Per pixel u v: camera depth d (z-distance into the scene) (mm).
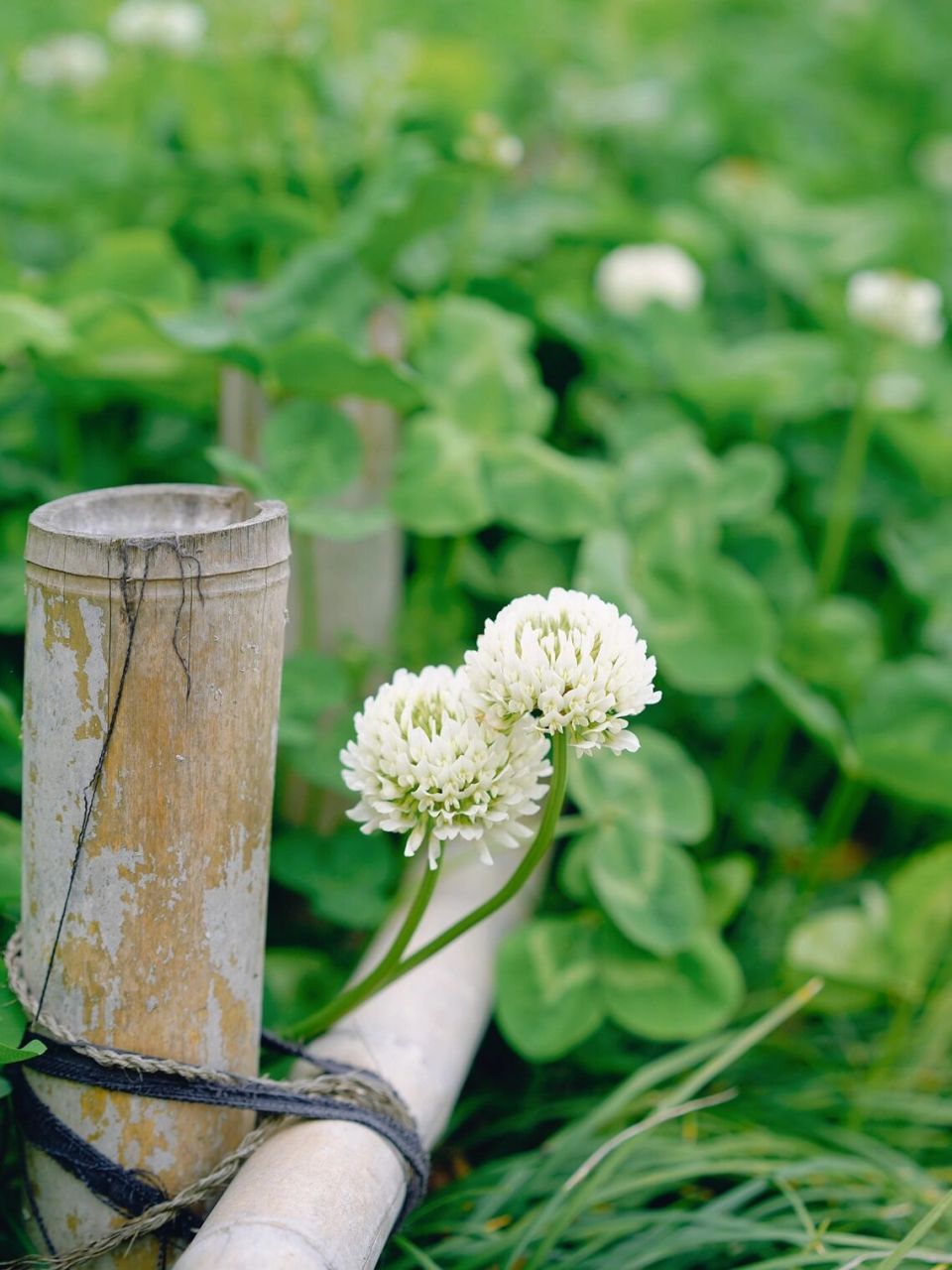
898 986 435
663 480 467
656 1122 381
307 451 426
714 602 456
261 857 348
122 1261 347
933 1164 422
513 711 331
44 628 331
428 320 499
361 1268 335
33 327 428
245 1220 330
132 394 470
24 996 343
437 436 446
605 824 418
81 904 337
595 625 331
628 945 414
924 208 858
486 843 338
